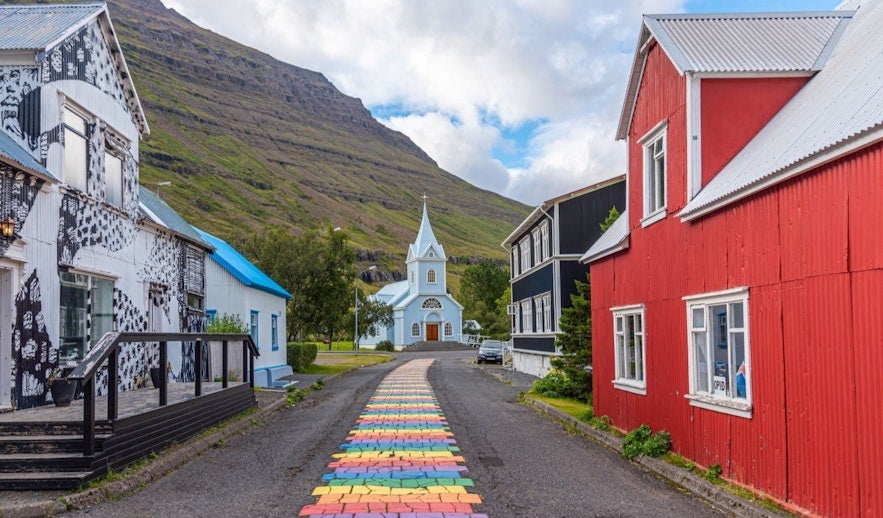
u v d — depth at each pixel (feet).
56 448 29.01
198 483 29.86
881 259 19.57
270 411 56.39
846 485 21.06
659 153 38.29
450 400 67.21
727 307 29.53
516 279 119.34
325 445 39.81
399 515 24.47
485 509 25.39
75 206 42.91
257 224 542.16
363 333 233.14
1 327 35.55
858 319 20.57
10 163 34.45
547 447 39.47
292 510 25.14
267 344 93.50
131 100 52.37
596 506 26.03
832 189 21.94
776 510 23.90
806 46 35.65
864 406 20.22
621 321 45.29
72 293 42.96
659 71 37.93
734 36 37.40
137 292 53.31
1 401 35.22
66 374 40.11
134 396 43.21
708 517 24.53
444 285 265.95
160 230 58.49
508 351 144.46
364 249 583.99
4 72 39.65
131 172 52.80
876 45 28.86
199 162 649.61
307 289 130.31
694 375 32.76
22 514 24.18
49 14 45.03
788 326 24.52
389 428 46.93
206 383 55.36
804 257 23.53
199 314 69.56
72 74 42.96
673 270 35.53
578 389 64.18
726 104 33.47
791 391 24.29
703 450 31.63
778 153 26.91
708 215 31.22
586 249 89.20
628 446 36.86
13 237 34.86
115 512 25.02
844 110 24.49
